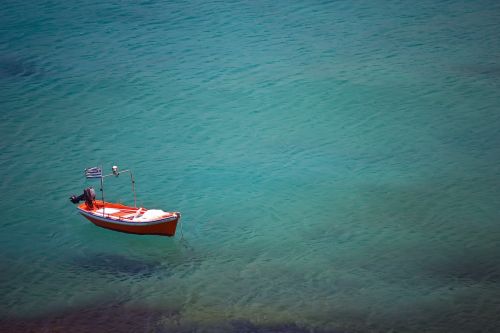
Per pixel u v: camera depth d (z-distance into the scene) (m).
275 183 50.66
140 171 52.28
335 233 44.84
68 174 51.81
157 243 44.34
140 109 60.97
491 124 57.44
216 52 71.00
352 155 53.94
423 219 45.88
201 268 41.59
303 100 62.19
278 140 56.34
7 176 51.34
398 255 42.22
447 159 52.94
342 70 67.00
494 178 50.25
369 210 47.22
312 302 38.06
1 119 58.91
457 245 42.97
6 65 68.19
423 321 36.31
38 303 38.56
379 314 36.94
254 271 41.12
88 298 38.94
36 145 55.38
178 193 49.62
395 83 64.38
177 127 58.31
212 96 63.12
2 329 36.44
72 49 71.44
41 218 46.91
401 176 51.00
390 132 56.94
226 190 49.97
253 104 61.75
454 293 38.47
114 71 67.31
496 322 36.06
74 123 58.66
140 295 39.09
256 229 45.53
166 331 35.91
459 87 63.34
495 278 39.62
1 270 41.66
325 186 50.12
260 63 68.81
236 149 55.19
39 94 63.06
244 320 36.66
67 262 42.50
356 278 40.16
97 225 46.00
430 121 58.31
